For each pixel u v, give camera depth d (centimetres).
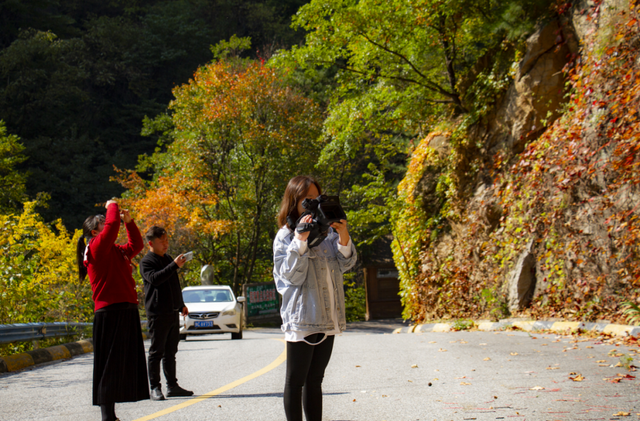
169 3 6109
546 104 1241
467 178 1502
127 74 5441
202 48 5841
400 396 481
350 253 333
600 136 991
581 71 1102
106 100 5425
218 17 6097
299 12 1622
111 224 436
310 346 320
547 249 1120
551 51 1236
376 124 1789
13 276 1027
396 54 1570
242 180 2880
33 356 890
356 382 567
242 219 2802
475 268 1376
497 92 1385
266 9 5725
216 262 3056
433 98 1684
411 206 1650
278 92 2677
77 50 5203
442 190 1583
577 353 682
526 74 1266
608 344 749
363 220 1816
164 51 5628
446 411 413
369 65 1703
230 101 2608
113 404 428
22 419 460
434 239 1568
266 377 643
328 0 1566
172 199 2517
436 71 1641
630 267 914
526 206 1194
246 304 2541
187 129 2844
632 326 809
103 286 432
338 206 318
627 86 941
